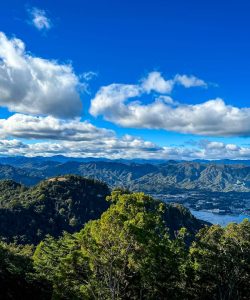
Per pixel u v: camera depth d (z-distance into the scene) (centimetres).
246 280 4728
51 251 4659
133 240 3108
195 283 4444
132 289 3853
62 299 3638
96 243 3284
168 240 3853
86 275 3581
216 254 4497
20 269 5131
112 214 3131
